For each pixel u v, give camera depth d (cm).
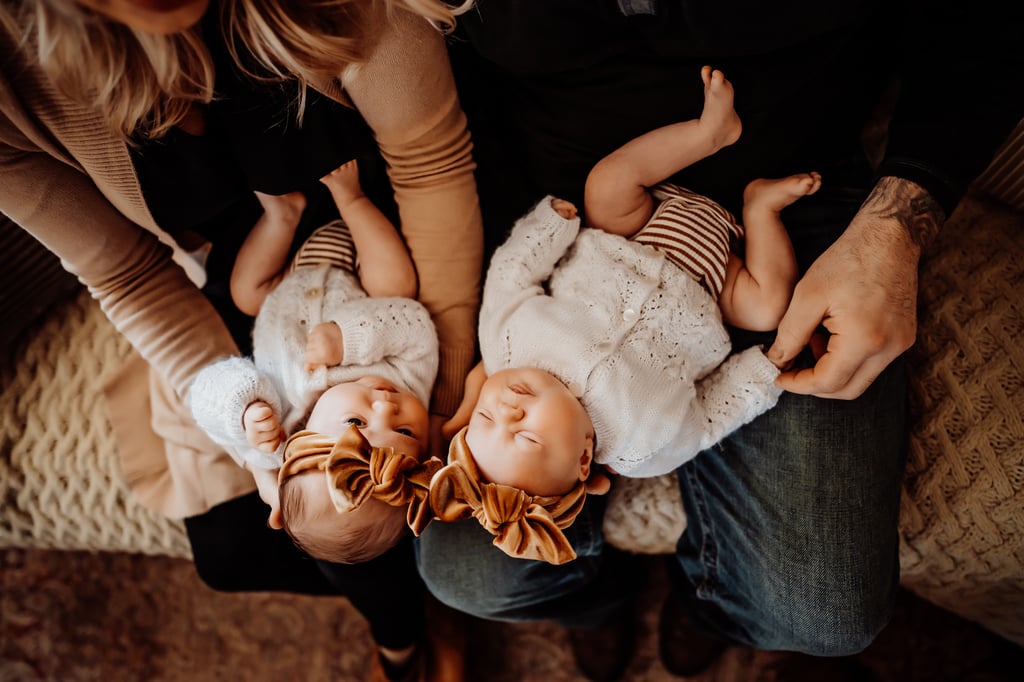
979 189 99
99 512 104
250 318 102
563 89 83
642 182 84
